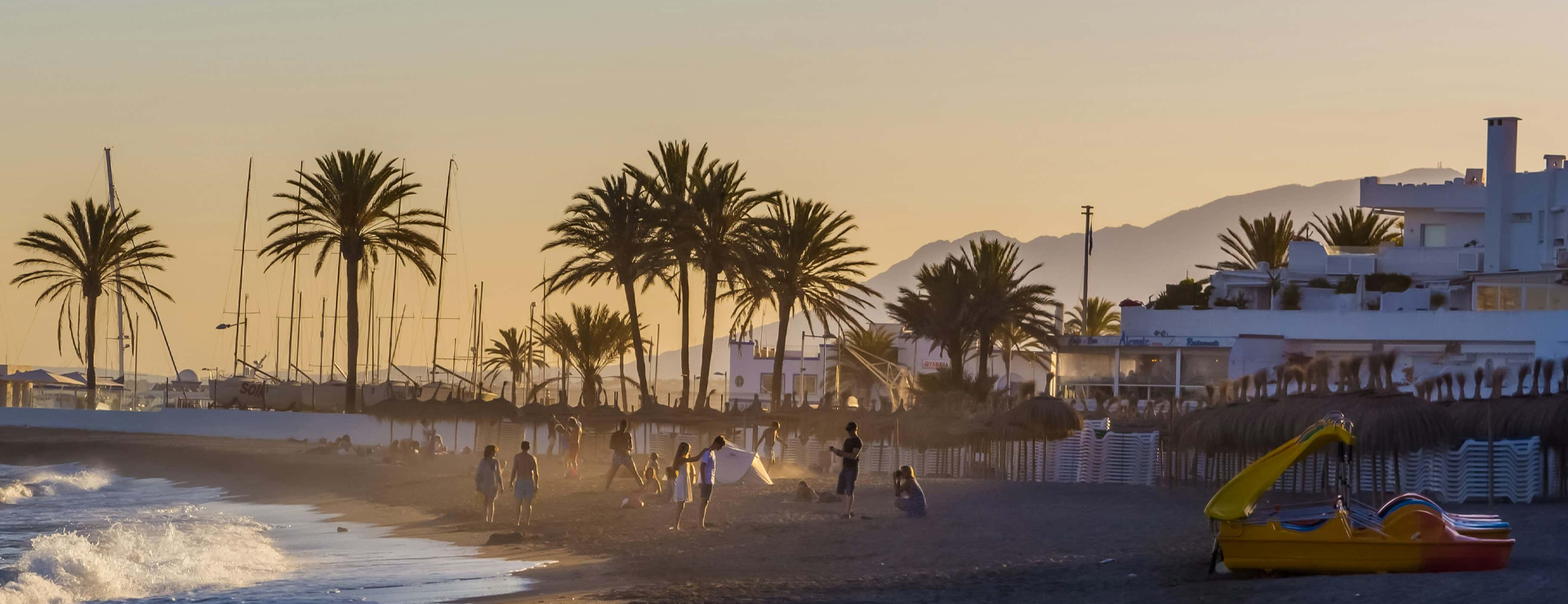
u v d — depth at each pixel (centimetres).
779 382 8362
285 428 9106
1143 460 5219
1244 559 2614
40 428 10275
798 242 8312
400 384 10625
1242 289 10362
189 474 7325
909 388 10138
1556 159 10000
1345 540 2550
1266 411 4438
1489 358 8681
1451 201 10262
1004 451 5716
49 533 4494
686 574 3078
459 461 6850
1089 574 2786
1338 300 9862
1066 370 9919
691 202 8169
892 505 4341
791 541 3541
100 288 10825
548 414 7488
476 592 2906
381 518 4634
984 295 9700
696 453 6775
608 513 4316
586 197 8456
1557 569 2536
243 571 3262
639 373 8425
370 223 9069
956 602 2523
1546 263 9412
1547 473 4294
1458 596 2234
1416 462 4378
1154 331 9838
